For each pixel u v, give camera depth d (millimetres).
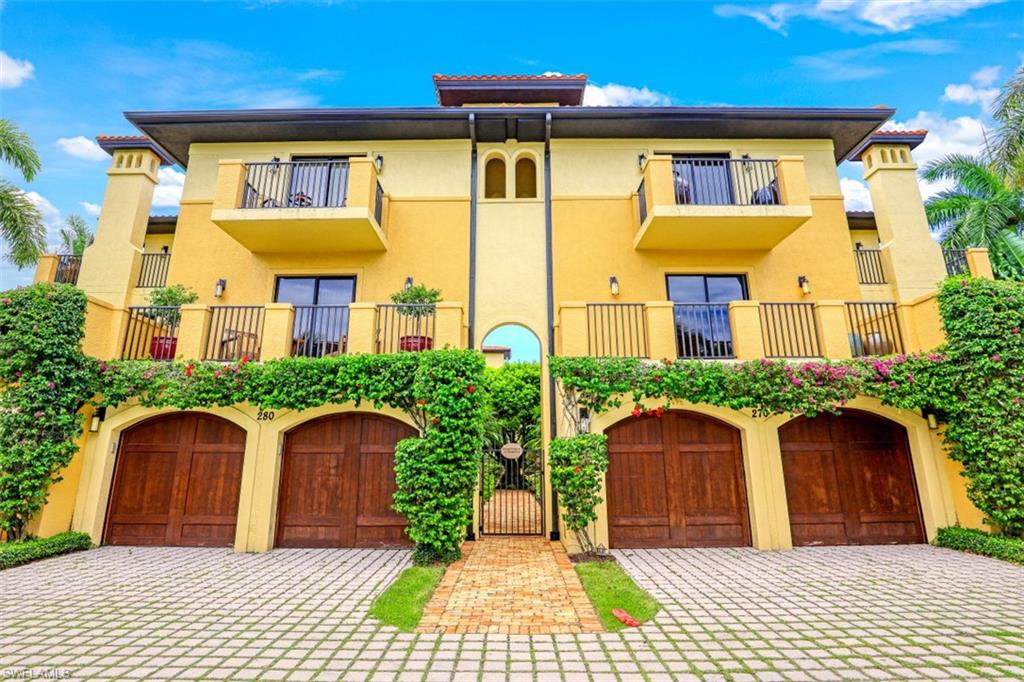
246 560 7938
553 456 8195
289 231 10602
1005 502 7773
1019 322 8070
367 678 3852
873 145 12492
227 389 8805
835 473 9250
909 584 6414
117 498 9188
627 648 4434
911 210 11922
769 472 8953
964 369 8336
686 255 11531
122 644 4523
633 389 8867
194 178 12039
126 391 8938
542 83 13422
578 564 7512
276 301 11438
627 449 9289
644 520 9008
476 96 13867
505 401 15070
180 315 9664
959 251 11742
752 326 9359
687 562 7762
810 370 8727
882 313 10141
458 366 8312
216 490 9180
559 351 10656
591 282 11297
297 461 9312
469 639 4656
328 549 8812
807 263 11523
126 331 9828
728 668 4004
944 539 8586
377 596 6020
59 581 6672
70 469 8914
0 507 7922
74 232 18062
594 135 12203
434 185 11961
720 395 8766
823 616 5238
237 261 11523
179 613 5379
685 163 11734
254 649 4410
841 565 7465
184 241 11625
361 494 9133
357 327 9367
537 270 11414
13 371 8266
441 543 7734
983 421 8023
